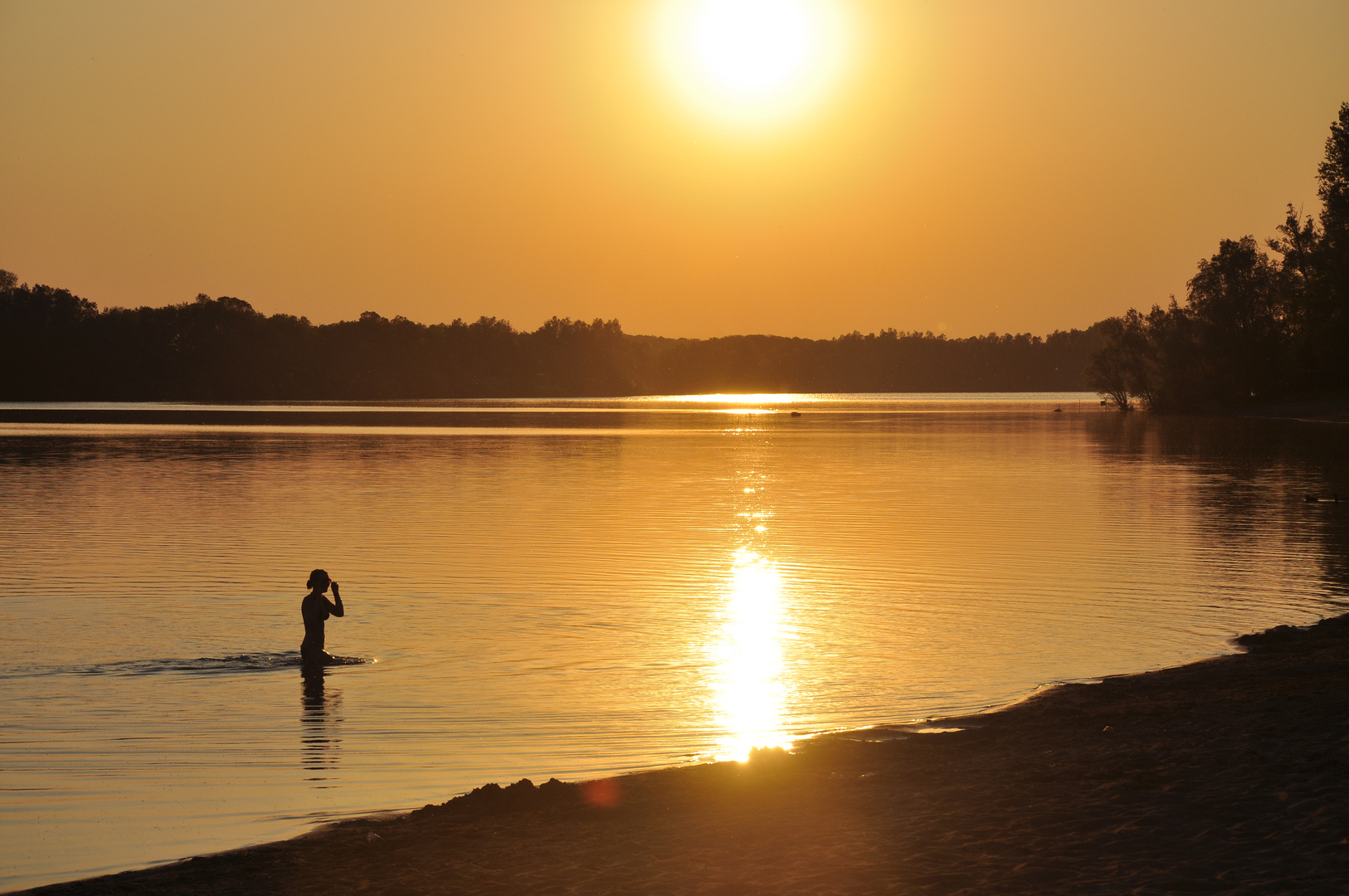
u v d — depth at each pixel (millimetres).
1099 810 13953
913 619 30844
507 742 19766
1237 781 14805
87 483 72125
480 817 15352
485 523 51812
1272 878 11320
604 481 75000
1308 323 180375
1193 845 12398
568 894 12133
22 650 26844
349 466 87625
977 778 16156
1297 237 195625
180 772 18062
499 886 12469
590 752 19156
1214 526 50594
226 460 93438
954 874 12000
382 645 27641
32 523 51375
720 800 15766
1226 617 30766
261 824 15781
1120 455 102250
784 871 12430
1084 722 19672
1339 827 12617
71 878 13859
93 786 17422
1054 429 157375
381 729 20562
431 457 98438
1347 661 23547
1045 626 29703
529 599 33719
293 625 30016
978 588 35250
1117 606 32438
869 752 18375
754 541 45781
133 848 14875
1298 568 38781
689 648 27344
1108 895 11164
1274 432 143125
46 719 21156
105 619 30641
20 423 170500
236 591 34938
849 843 13312
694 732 20406
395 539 46125
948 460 94875
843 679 24234
